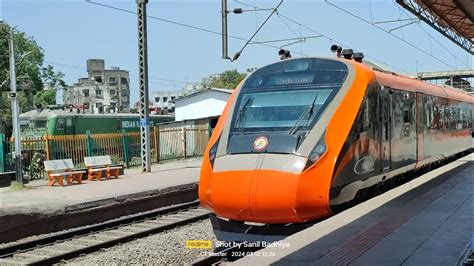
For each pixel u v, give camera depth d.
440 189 11.25
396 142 12.23
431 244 6.57
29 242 10.74
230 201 8.42
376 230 7.39
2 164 19.91
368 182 10.30
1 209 11.70
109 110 48.38
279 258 6.17
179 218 13.87
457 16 19.61
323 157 8.59
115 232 12.08
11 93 18.53
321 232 7.37
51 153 22.03
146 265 9.10
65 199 14.38
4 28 49.34
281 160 8.39
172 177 20.06
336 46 11.55
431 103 16.20
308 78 10.05
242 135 9.20
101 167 20.36
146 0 22.80
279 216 8.19
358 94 9.81
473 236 6.95
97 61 110.69
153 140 28.11
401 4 16.22
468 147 23.53
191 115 47.25
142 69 22.91
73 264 9.22
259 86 10.30
